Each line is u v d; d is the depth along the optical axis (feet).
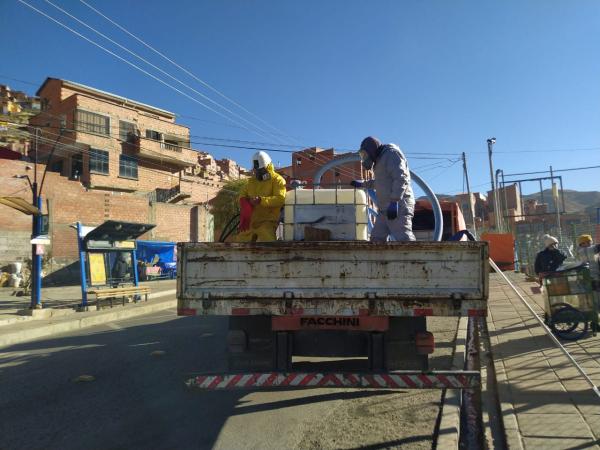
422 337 15.97
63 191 95.35
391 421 15.47
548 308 25.05
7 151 90.74
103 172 119.75
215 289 15.53
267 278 15.42
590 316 24.30
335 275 15.20
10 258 86.38
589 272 24.47
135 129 128.16
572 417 14.30
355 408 16.89
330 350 16.57
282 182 20.08
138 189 128.67
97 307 48.42
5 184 87.76
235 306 15.38
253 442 14.29
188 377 14.78
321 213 19.49
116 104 124.06
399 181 17.79
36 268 45.68
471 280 14.75
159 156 130.21
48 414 17.21
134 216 107.65
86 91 131.03
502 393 16.55
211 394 19.04
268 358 16.69
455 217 44.78
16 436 15.23
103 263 51.67
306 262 15.31
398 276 14.99
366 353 16.40
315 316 15.58
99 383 21.15
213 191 155.53
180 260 15.65
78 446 14.34
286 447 13.88
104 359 25.94
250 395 18.84
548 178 97.40
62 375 22.80
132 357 26.04
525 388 16.97
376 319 15.64
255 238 19.92
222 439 14.57
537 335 25.76
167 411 17.22
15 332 34.42
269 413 16.72
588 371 18.61
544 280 25.30
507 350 22.65
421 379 14.20
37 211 46.29
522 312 33.81
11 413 17.42
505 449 13.17
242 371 15.15
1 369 24.80
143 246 106.32
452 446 13.24
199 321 38.52
